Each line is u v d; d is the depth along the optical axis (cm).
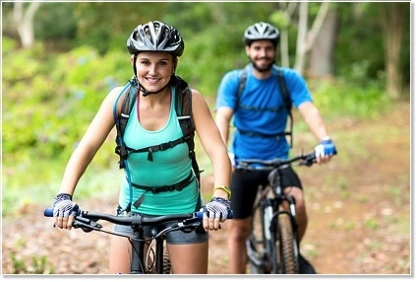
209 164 1564
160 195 488
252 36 696
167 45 445
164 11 3127
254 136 723
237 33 3341
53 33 3812
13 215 1135
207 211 423
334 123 2370
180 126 470
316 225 1126
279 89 714
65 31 3803
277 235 683
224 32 3350
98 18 3039
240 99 716
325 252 983
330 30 3136
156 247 473
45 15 3800
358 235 1057
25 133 1825
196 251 486
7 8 3753
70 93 2109
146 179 484
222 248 993
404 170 1570
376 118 2498
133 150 473
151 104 467
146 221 434
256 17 3384
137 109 469
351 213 1196
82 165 468
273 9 3222
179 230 457
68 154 1775
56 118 1866
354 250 984
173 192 488
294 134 2014
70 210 426
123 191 504
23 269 807
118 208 508
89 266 850
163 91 466
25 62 2580
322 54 3141
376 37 3625
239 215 742
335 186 1420
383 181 1459
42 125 1855
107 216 434
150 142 468
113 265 492
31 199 1269
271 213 691
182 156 477
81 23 3148
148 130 470
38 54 3148
